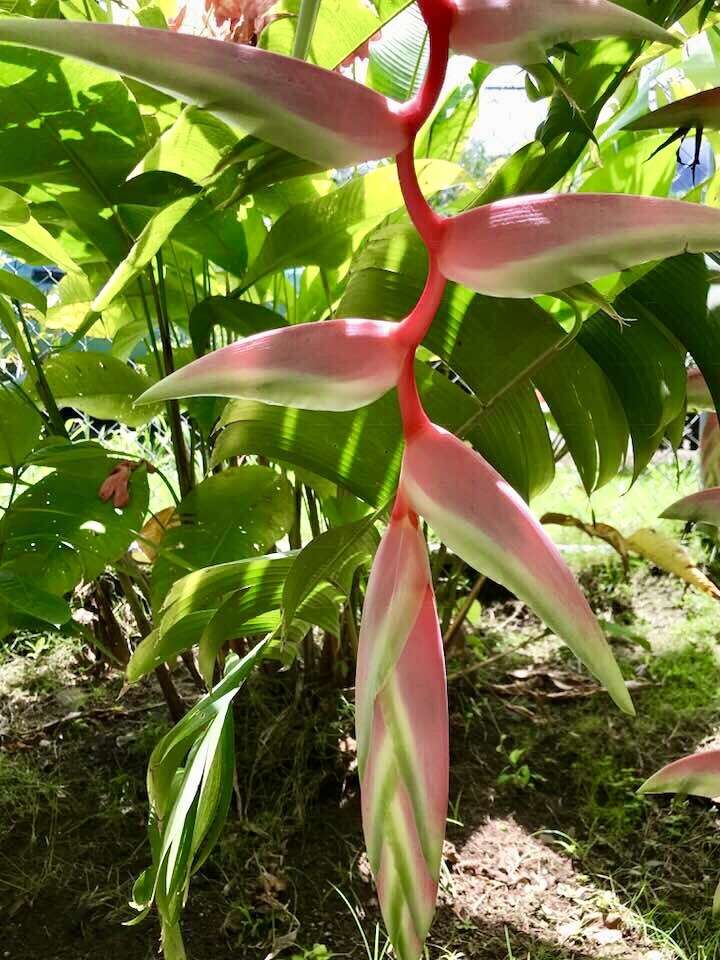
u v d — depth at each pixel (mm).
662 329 881
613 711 1691
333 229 1113
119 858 1283
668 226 328
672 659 1843
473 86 1355
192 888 1236
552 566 347
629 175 1000
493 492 351
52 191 1080
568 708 1710
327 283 1211
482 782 1508
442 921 1200
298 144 342
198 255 1356
